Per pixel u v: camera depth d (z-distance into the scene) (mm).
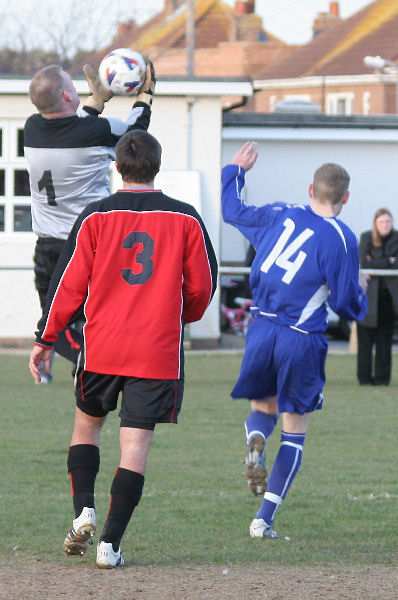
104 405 15375
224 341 54469
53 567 14805
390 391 36938
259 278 17547
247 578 14227
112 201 15102
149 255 14938
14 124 51375
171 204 15148
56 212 20094
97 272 14938
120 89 19422
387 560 15508
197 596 13266
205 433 28062
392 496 20625
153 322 14867
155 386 14898
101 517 18641
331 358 48188
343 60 139750
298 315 17297
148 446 15055
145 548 16250
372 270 36969
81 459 15531
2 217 51562
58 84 19219
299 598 13211
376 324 37281
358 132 61219
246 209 17750
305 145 61562
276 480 17219
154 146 15273
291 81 140875
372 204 62125
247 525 18047
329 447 26141
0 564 14961
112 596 13250
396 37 140000
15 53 116625
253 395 17984
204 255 15094
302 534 17453
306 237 17250
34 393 35438
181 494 20672
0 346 51719
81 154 19516
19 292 51750
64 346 19578
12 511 18891
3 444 25953
